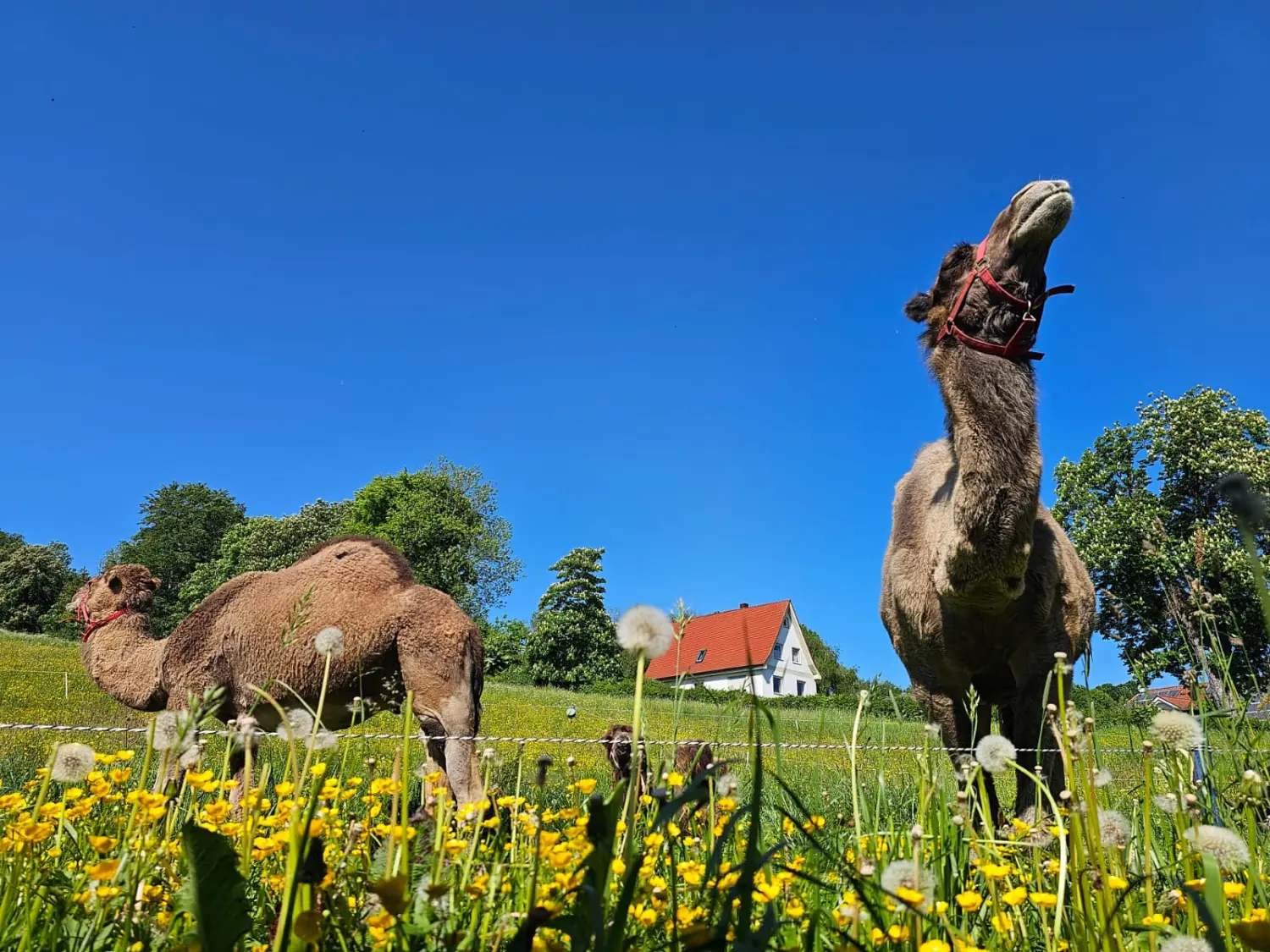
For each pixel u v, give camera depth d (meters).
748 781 4.57
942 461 5.62
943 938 1.85
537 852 1.52
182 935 1.71
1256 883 1.85
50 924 1.81
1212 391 28.14
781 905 2.03
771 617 63.34
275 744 4.11
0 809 2.34
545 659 72.50
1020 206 4.70
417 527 70.75
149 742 2.13
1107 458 28.17
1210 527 21.56
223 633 6.72
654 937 1.76
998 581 4.57
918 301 5.27
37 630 90.25
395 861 1.84
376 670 6.40
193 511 95.88
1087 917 1.67
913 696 5.43
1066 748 1.90
